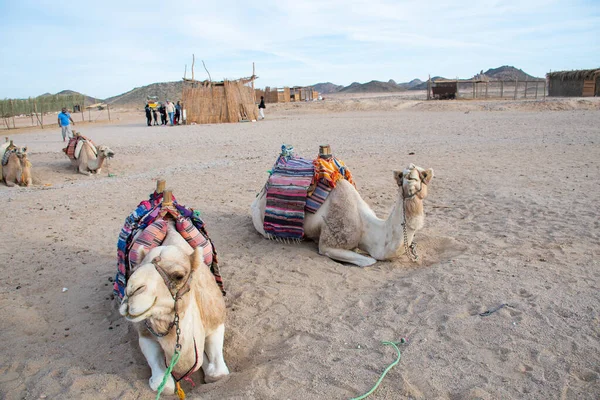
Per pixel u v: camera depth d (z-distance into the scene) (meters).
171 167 14.54
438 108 37.06
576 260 5.90
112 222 8.43
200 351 3.61
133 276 3.06
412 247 6.12
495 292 5.09
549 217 7.75
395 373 3.83
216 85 35.34
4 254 6.89
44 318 5.05
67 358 4.27
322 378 3.83
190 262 3.32
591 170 11.31
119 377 3.92
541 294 4.98
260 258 6.56
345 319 4.82
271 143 19.42
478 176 11.30
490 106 35.19
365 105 43.09
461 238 7.01
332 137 20.81
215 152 17.41
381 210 8.74
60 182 13.16
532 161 12.94
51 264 6.49
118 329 4.79
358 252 6.55
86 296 5.53
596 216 7.64
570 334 4.24
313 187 6.65
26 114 40.97
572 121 23.55
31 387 3.84
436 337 4.34
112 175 13.83
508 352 4.04
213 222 8.26
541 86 80.81
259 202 7.39
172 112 33.31
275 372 3.92
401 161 13.80
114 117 48.53
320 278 5.84
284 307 5.14
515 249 6.40
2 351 4.42
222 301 4.14
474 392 3.54
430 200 9.41
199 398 3.64
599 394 3.50
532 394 3.53
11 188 12.33
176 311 3.21
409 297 5.16
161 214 4.67
